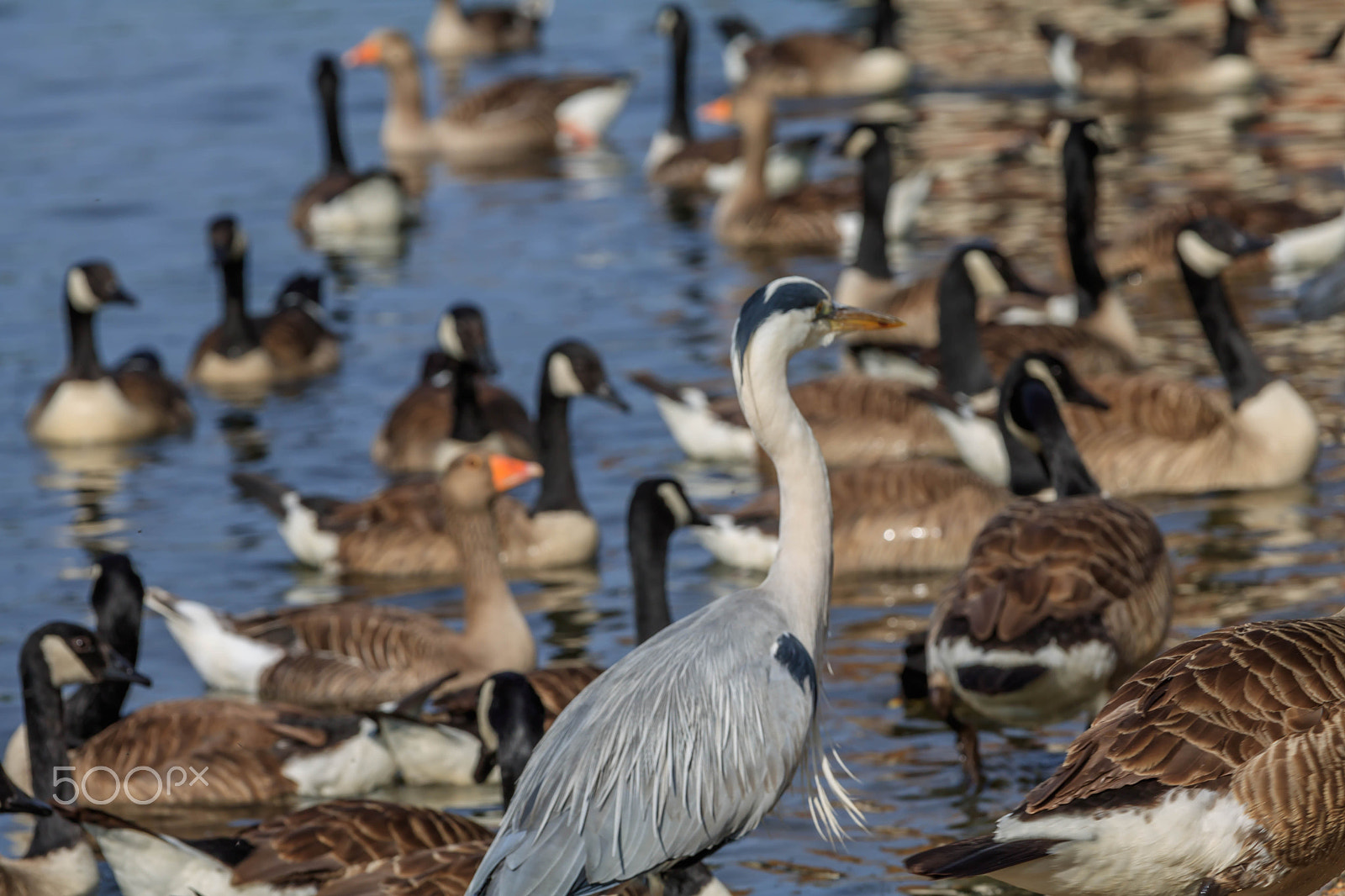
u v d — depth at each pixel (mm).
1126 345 20828
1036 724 11391
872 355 21047
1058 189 29531
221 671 14062
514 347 22438
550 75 41844
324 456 19531
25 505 18109
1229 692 7938
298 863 9820
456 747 12039
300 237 29141
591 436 19859
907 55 41281
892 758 11727
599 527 17188
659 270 26219
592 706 7852
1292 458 16859
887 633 14188
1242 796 7828
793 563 8602
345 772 12078
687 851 7758
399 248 28266
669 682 7875
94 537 17047
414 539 16406
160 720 12344
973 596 10945
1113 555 11211
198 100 37656
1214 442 17016
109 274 20359
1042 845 7598
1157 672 8141
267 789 12055
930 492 16047
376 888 9273
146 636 15352
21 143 34094
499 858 7426
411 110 36250
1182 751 7820
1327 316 21453
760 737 7949
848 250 27531
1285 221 24359
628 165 34531
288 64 41156
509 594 13836
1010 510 11727
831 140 34406
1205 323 17281
